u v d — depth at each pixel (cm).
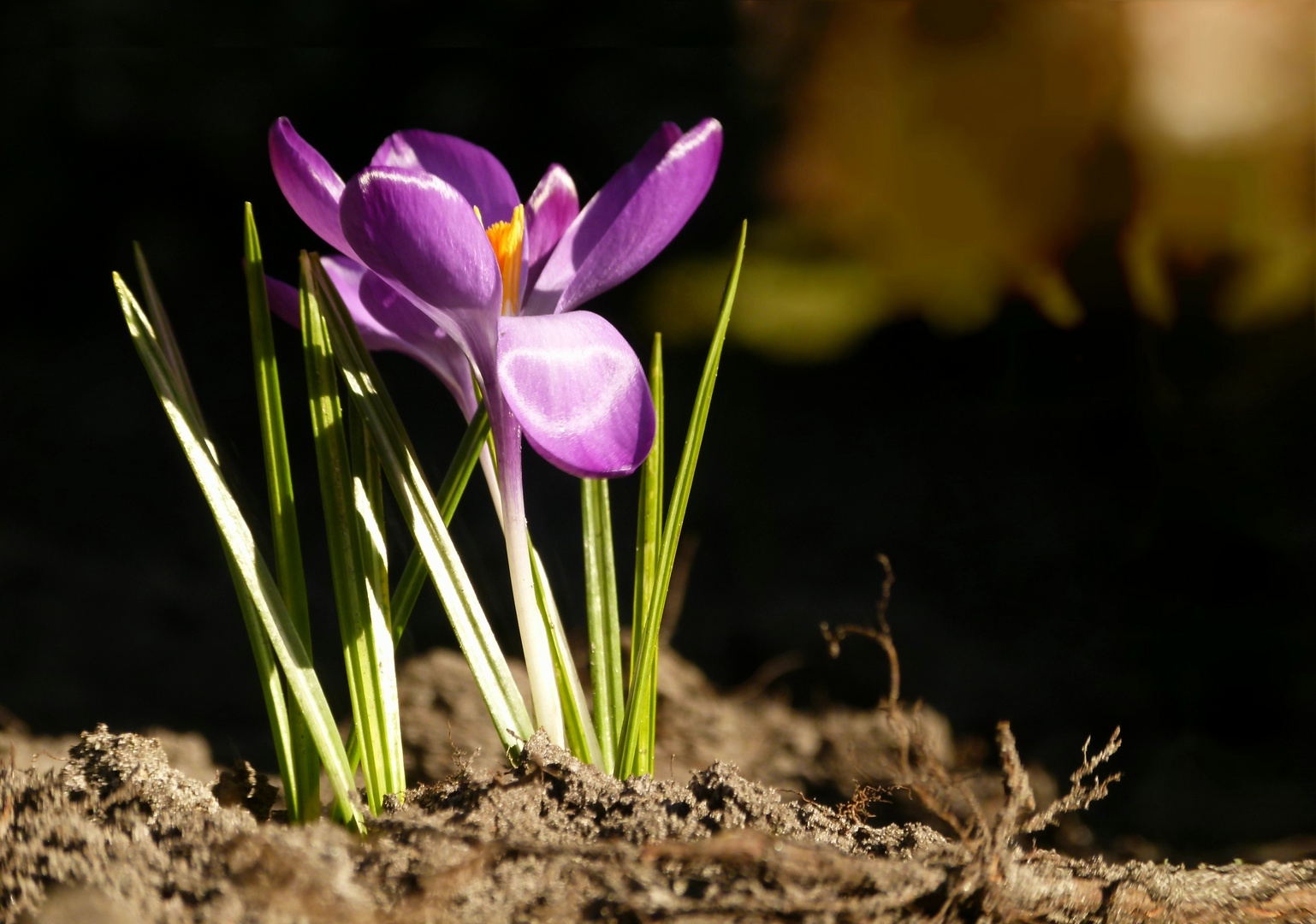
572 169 227
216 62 222
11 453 191
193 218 229
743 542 175
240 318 227
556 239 76
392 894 72
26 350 226
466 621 76
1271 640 129
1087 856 89
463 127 226
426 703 91
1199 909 74
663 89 223
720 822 75
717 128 75
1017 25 113
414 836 73
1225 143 107
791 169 147
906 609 151
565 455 73
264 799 77
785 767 92
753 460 202
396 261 73
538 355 74
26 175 223
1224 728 114
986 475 195
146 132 223
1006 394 201
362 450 77
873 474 198
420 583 78
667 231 75
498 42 226
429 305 74
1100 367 165
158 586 145
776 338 179
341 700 108
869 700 117
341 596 76
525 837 74
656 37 224
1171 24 105
